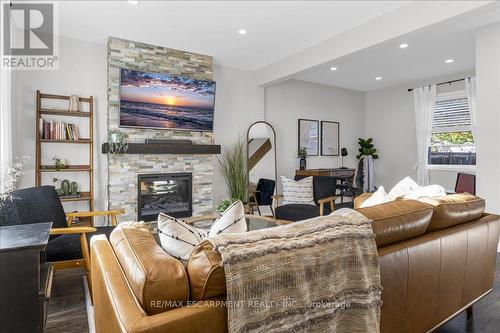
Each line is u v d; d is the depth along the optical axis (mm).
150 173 4086
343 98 6672
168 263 942
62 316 2072
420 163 5781
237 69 5102
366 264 1253
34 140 3600
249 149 5223
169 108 4160
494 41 3393
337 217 1346
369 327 1210
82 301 2287
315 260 1096
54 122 3604
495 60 3385
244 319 905
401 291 1444
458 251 1773
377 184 6801
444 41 3934
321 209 3766
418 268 1523
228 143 5031
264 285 956
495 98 3385
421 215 1568
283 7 3062
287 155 5812
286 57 4559
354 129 6883
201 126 4449
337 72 5387
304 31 3625
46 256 2203
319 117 6281
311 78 5816
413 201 1681
